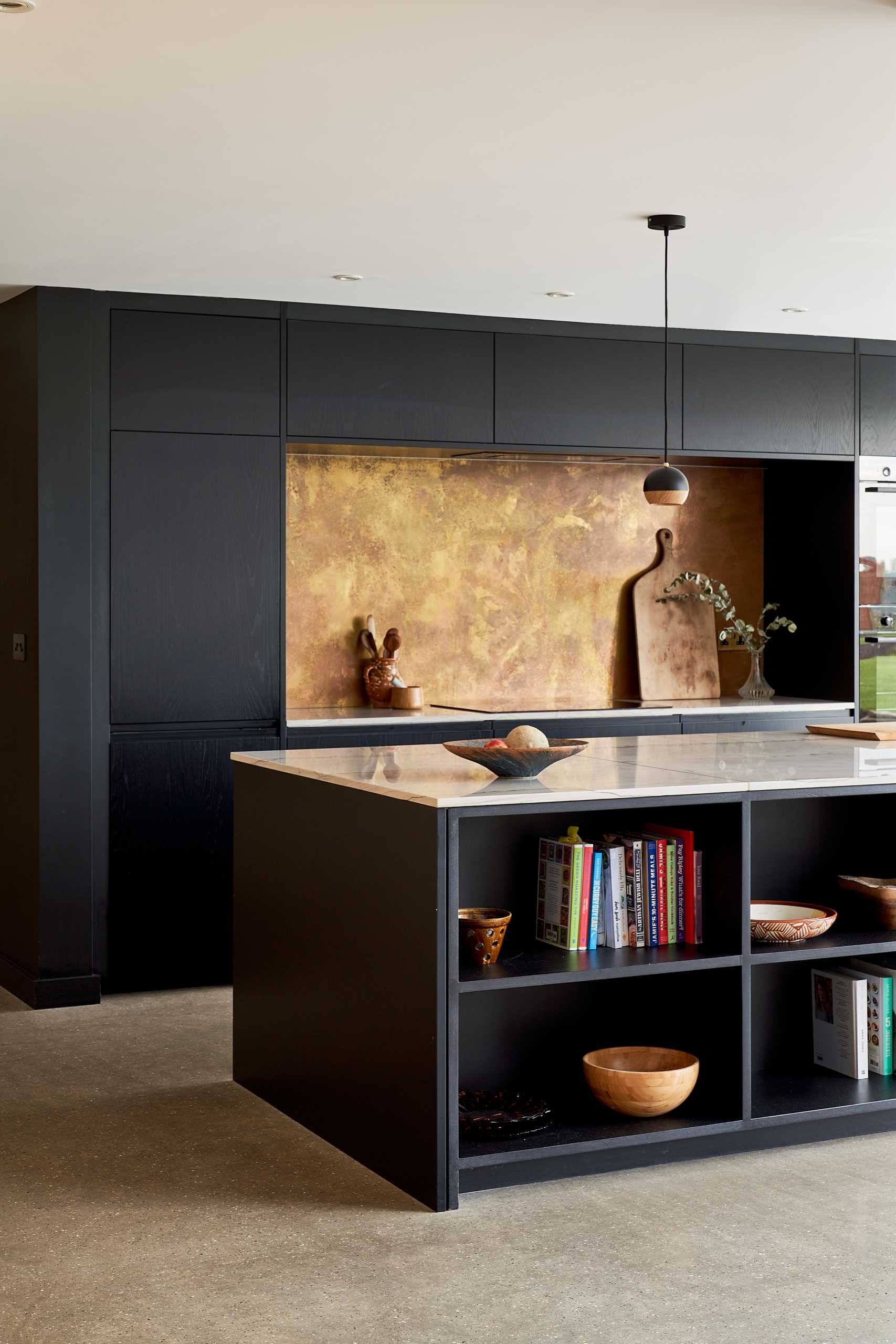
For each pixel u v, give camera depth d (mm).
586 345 6031
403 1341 2648
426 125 3529
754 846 4172
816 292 5477
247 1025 4203
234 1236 3123
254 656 5512
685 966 3518
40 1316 2754
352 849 3578
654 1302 2805
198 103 3365
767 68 3184
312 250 4742
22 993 5312
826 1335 2674
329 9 2852
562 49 3064
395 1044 3379
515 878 3818
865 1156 3648
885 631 6691
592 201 4207
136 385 5312
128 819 5328
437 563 6555
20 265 4898
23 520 5340
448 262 4930
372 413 5672
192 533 5406
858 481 6586
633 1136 3465
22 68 3146
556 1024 3840
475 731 5848
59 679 5199
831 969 4113
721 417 6289
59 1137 3760
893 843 4336
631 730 6137
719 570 7137
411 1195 3332
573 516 6828
